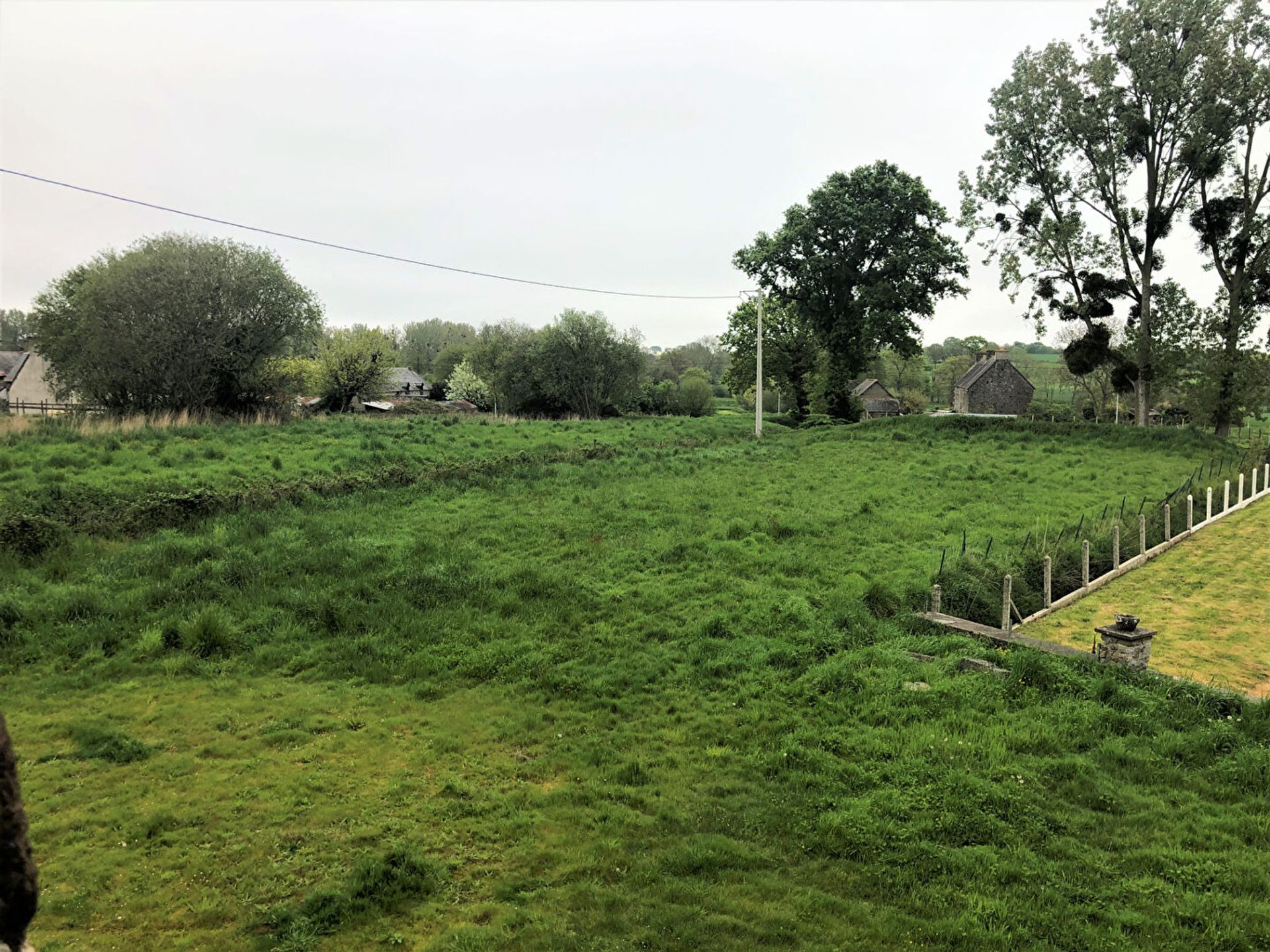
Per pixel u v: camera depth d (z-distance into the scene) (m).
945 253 45.03
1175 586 15.47
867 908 6.24
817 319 49.56
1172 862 6.67
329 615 12.44
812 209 46.88
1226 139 35.66
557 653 11.61
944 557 14.72
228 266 31.22
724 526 18.56
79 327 30.28
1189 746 8.52
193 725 9.30
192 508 16.84
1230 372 36.84
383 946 5.84
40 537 14.21
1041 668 10.22
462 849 7.06
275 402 35.06
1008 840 7.06
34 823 7.23
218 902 6.22
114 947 5.71
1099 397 73.06
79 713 9.52
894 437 36.88
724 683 10.64
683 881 6.61
